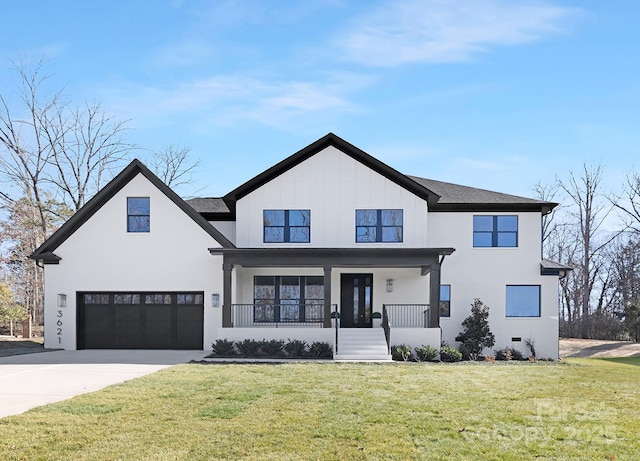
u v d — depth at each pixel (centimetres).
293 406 1234
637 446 955
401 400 1314
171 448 927
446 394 1400
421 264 2528
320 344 2397
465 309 2861
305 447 936
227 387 1474
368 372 1819
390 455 899
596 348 3603
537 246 2886
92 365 1991
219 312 2617
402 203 2772
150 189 2664
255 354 2422
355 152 2773
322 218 2772
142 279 2642
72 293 2647
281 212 2786
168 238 2648
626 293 5194
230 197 2772
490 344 2714
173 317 2639
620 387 1538
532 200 2908
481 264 2877
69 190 4544
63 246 2666
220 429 1038
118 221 2662
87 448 925
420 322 2805
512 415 1162
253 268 2827
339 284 2827
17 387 1492
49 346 2634
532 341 2841
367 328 2580
